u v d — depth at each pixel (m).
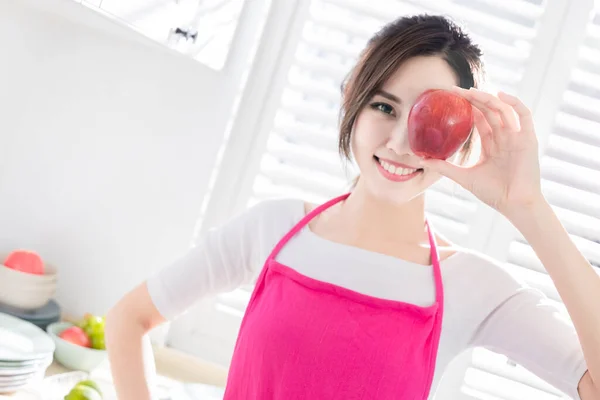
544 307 1.05
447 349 1.08
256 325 1.09
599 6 1.78
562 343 1.00
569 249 0.95
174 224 1.85
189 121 1.84
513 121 0.97
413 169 1.03
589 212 1.75
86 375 1.60
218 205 1.91
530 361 1.03
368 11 1.85
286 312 1.07
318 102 1.90
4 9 1.67
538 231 0.96
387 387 1.03
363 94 1.05
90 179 1.86
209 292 1.23
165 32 1.53
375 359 1.04
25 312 1.70
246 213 1.23
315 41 1.87
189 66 1.83
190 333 1.91
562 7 1.78
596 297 0.93
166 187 1.85
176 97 1.84
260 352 1.07
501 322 1.07
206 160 1.84
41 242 1.87
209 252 1.22
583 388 0.97
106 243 1.87
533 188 0.97
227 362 1.89
